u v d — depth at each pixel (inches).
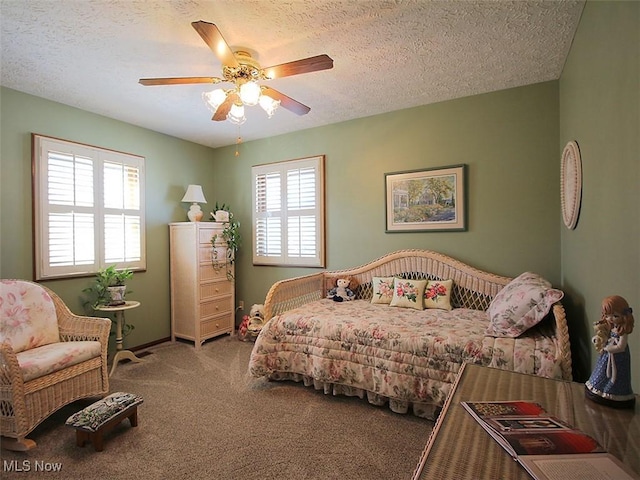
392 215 135.4
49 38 81.4
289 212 159.5
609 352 36.9
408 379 85.5
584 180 73.3
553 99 108.5
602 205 58.7
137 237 145.4
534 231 112.0
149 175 151.5
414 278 129.0
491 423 33.9
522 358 73.5
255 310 157.3
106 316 132.6
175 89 110.8
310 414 88.7
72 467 68.5
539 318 80.5
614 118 51.1
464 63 96.8
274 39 83.7
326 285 146.0
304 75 103.6
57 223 118.2
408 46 87.5
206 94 92.7
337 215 148.0
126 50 87.4
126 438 78.1
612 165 52.4
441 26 78.8
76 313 123.7
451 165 124.0
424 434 79.0
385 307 120.1
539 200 111.2
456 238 124.3
